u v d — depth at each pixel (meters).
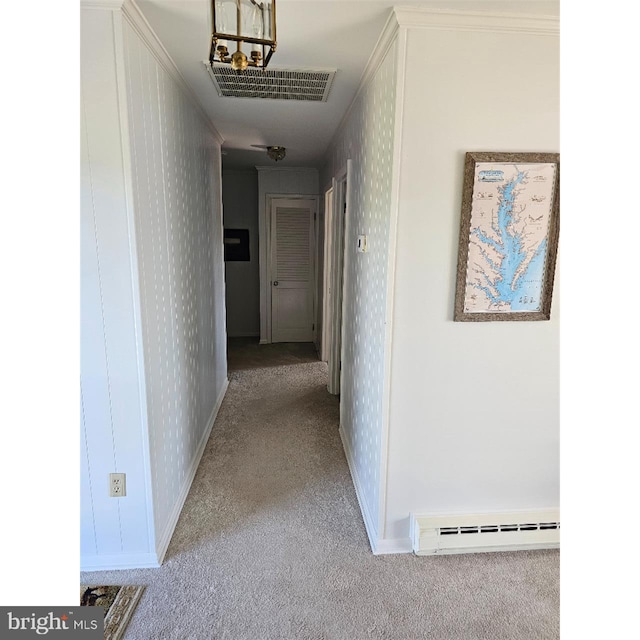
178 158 2.23
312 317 5.70
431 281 1.75
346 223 2.90
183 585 1.72
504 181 1.67
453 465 1.92
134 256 1.60
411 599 1.66
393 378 1.81
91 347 1.65
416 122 1.62
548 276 1.77
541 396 1.89
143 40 1.67
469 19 1.56
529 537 1.92
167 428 2.02
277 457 2.78
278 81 2.24
